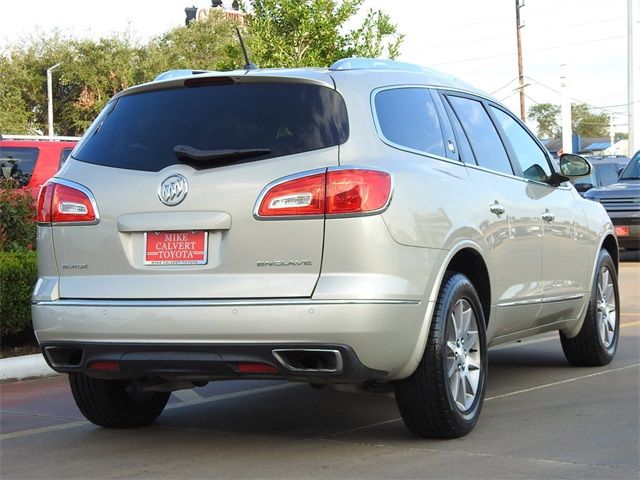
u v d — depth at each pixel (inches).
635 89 1323.8
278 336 190.7
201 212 199.0
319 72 209.3
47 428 246.8
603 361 313.7
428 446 212.4
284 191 194.4
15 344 378.3
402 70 231.6
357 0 676.1
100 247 207.6
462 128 244.1
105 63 2026.3
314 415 251.0
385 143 206.7
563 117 1138.7
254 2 685.3
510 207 248.7
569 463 196.1
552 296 273.3
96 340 204.2
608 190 743.7
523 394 270.5
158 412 245.8
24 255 376.2
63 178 215.9
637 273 659.4
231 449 216.7
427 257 204.8
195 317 194.9
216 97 209.9
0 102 1999.3
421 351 203.5
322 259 191.9
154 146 209.6
